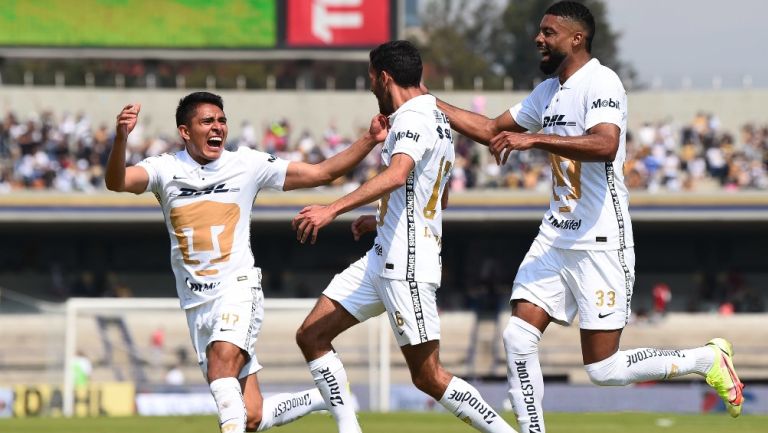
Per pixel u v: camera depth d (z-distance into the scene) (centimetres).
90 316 10925
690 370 3061
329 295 2897
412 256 2759
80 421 5606
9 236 12756
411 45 2806
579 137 2723
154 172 2797
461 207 11456
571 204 2884
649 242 13100
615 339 2909
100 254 12950
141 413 7738
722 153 12244
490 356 11294
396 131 2717
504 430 2847
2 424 5338
